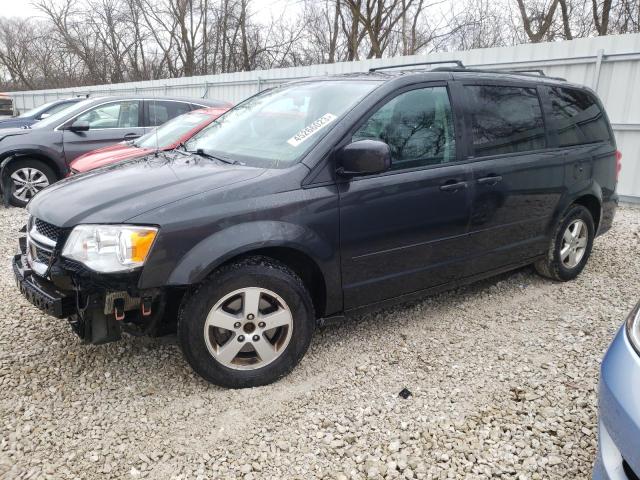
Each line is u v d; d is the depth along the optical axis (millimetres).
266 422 2715
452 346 3535
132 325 2801
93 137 8125
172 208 2674
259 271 2857
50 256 2783
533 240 4297
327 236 3033
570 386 3047
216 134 3877
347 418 2760
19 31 38969
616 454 1892
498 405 2877
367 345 3535
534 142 4184
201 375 2879
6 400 2842
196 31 28625
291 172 2984
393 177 3285
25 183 7832
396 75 3545
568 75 8289
